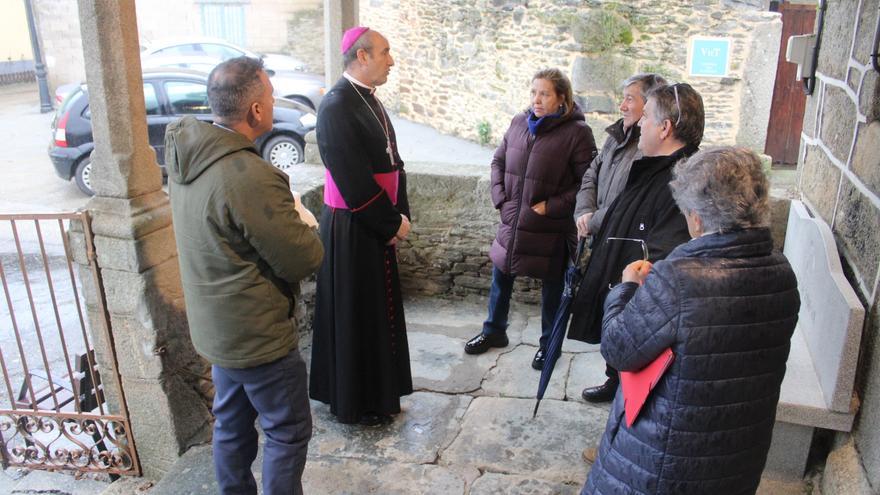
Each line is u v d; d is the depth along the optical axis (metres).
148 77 7.66
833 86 2.82
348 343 2.67
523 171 3.02
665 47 7.45
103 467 2.91
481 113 10.15
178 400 2.76
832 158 2.75
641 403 1.56
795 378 2.40
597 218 2.62
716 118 7.46
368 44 2.46
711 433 1.51
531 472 2.56
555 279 3.11
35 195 8.45
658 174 2.28
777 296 1.50
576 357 3.38
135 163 2.52
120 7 2.36
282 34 15.58
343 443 2.73
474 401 3.01
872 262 2.16
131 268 2.54
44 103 14.06
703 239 1.52
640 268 1.80
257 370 2.01
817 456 2.44
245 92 1.87
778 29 7.04
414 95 11.98
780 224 3.37
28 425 2.99
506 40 9.23
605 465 1.68
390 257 2.69
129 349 2.67
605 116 7.80
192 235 1.89
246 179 1.83
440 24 10.79
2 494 2.92
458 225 3.96
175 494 2.52
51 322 5.13
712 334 1.46
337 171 2.46
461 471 2.56
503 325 3.43
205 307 1.93
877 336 2.06
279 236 1.87
